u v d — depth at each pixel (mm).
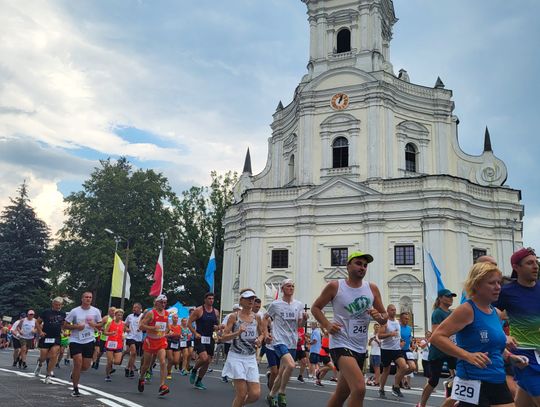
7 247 55031
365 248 36000
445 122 40531
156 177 53625
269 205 39031
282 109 45219
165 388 12867
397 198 35719
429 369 10633
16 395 11484
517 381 6523
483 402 5332
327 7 43062
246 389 8609
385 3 43750
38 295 53156
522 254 6625
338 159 39375
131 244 51062
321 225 37500
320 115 40250
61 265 51719
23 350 19844
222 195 63188
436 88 40781
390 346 14805
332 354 7055
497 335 5438
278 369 12695
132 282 50438
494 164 40000
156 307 13258
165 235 51875
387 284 35062
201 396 13148
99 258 47062
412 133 39750
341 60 41531
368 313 7148
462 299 7344
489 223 37219
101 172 53125
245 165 46875
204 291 60938
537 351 6434
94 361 20734
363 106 39031
